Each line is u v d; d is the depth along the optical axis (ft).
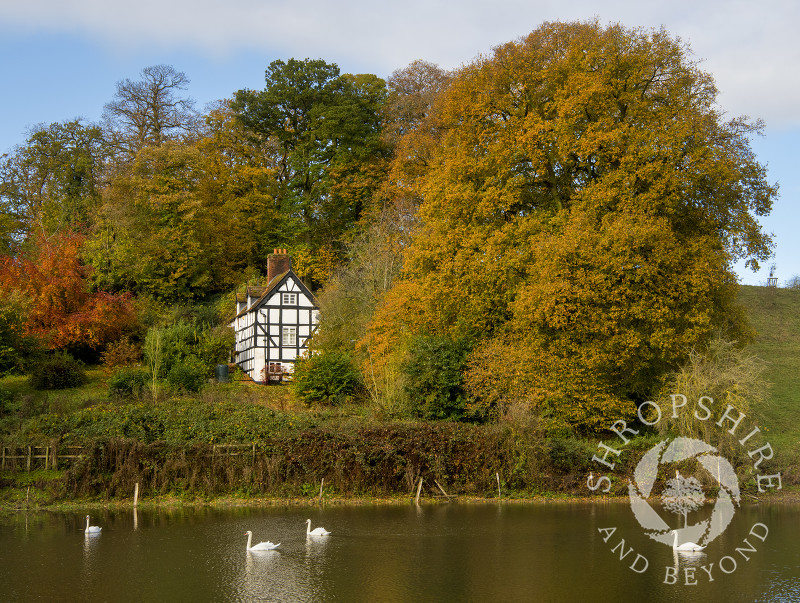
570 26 117.91
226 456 90.07
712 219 111.04
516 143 112.78
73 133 206.69
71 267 155.43
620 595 48.70
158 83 211.82
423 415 108.17
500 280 111.75
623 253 99.86
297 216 211.20
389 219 161.68
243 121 214.28
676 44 112.57
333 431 92.73
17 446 89.66
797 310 196.03
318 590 49.52
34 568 55.52
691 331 101.71
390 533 68.54
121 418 95.04
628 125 108.06
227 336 166.20
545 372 103.19
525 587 50.47
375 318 125.90
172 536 67.26
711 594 49.16
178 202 181.37
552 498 90.38
